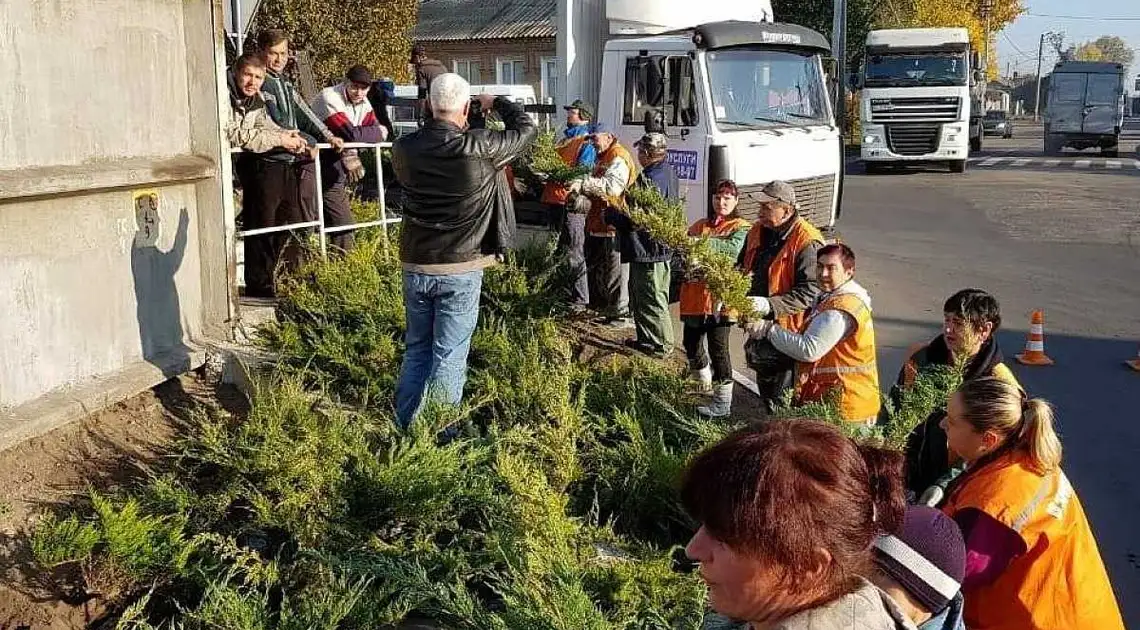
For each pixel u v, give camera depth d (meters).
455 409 5.21
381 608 3.88
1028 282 12.57
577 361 6.77
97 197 5.02
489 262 5.46
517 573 3.62
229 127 6.16
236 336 6.02
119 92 5.14
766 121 11.01
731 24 10.80
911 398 4.44
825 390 5.28
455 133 5.12
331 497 4.35
